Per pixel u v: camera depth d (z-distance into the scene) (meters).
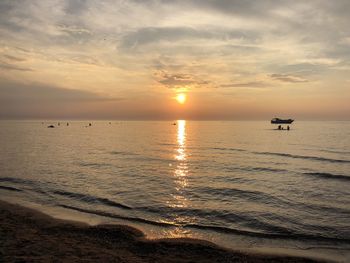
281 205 20.02
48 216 16.94
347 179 28.66
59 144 69.56
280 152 53.69
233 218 17.36
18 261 10.72
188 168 35.62
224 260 11.94
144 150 57.59
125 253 12.23
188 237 14.39
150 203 20.19
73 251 12.09
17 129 162.75
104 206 19.44
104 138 95.38
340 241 14.02
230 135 114.62
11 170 32.75
